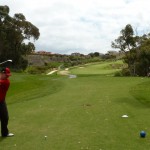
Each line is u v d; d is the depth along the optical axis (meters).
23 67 86.31
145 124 11.79
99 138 9.91
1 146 9.31
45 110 15.39
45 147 9.11
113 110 14.96
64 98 19.98
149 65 68.38
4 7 80.94
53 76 48.53
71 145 9.22
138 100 18.38
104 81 32.81
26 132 10.96
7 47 81.50
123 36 77.62
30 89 28.81
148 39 73.56
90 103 17.39
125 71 70.75
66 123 12.23
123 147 8.91
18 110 15.63
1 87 10.45
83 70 97.81
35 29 85.50
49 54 133.75
